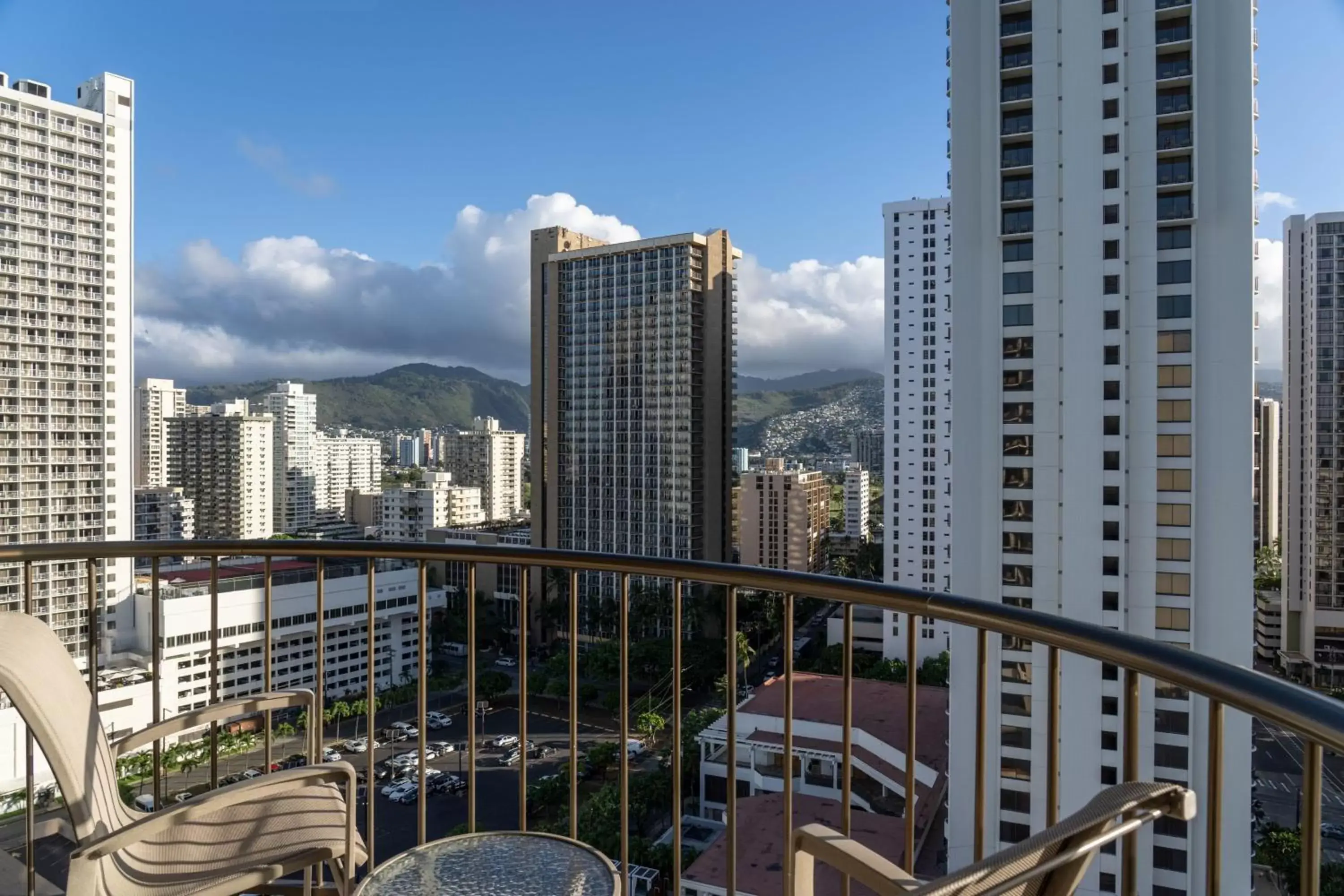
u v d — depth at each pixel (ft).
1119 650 5.52
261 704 9.27
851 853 5.65
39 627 7.52
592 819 87.61
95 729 7.63
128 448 140.15
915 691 7.30
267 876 7.18
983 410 60.18
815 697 94.99
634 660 162.71
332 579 147.64
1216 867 5.01
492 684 161.58
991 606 6.64
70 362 133.90
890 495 174.60
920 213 176.35
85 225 136.05
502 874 6.91
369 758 9.50
